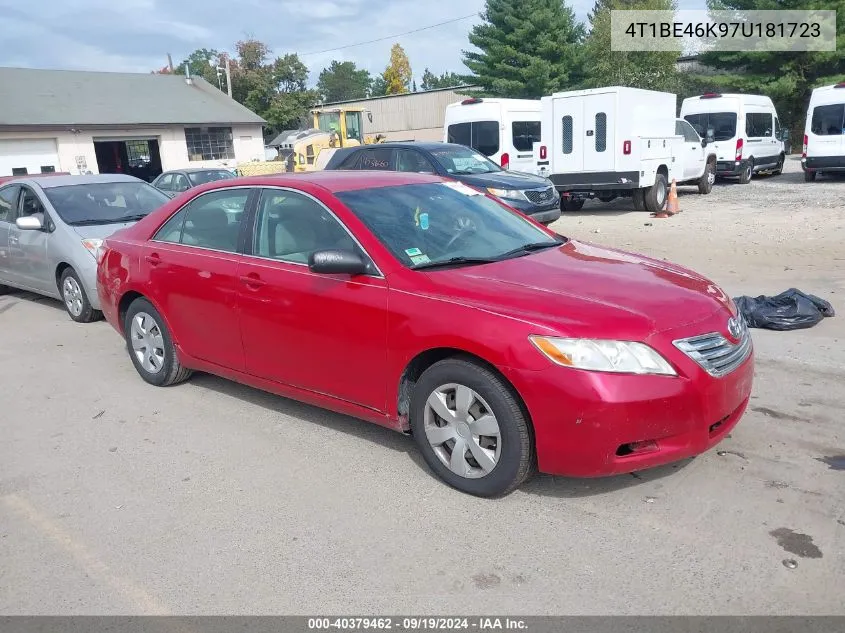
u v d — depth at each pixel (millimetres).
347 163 12945
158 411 5289
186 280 5172
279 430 4848
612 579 3080
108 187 9023
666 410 3396
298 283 4410
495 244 4559
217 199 5191
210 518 3750
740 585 2996
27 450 4703
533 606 2941
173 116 33875
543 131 15938
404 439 4637
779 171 24453
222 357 5086
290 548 3441
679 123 17672
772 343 6062
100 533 3656
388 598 3039
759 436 4348
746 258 9859
